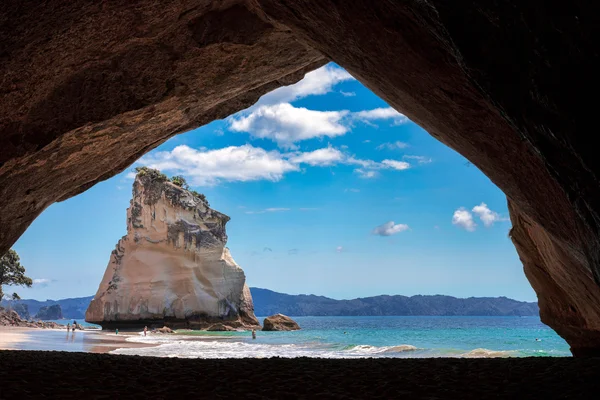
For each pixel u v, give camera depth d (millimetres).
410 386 7062
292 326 78125
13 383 6875
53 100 12570
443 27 5883
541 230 13227
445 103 9156
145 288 80688
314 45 11906
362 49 9742
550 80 4812
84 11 10312
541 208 9102
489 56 5469
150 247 82688
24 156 12938
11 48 10156
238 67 14586
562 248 10773
